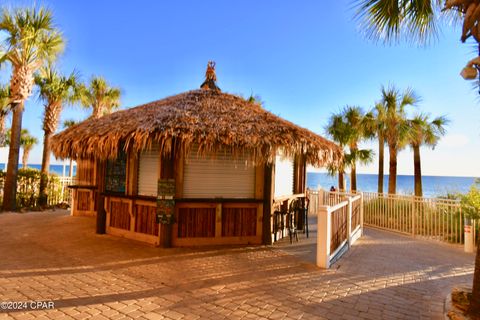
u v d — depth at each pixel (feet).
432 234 28.96
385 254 22.34
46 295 13.34
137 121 20.72
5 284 14.48
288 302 13.12
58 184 46.11
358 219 29.81
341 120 50.75
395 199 32.60
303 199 29.96
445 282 16.34
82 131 24.03
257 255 20.58
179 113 21.12
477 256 11.37
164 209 21.75
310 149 22.57
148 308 12.30
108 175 26.32
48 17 38.17
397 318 11.93
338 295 14.05
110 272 16.62
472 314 11.28
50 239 23.90
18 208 40.34
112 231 25.59
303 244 24.17
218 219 23.11
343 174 51.37
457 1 12.09
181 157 22.25
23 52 38.22
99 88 50.88
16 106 39.81
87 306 12.35
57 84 44.09
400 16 15.61
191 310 12.19
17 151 39.96
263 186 23.95
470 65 11.99
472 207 26.27
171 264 18.21
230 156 23.50
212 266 17.99
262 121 22.44
